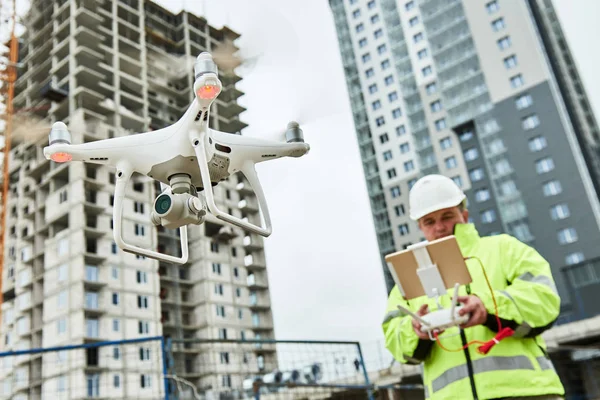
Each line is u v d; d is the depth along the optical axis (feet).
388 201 181.68
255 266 180.65
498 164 160.45
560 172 150.71
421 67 184.24
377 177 189.57
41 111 160.56
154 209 5.77
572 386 47.37
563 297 134.10
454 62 175.83
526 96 160.66
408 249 7.20
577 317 131.13
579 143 174.70
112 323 133.69
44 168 157.48
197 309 161.07
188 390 24.08
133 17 181.78
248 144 6.36
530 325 7.11
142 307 140.46
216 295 163.32
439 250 7.06
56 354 130.41
